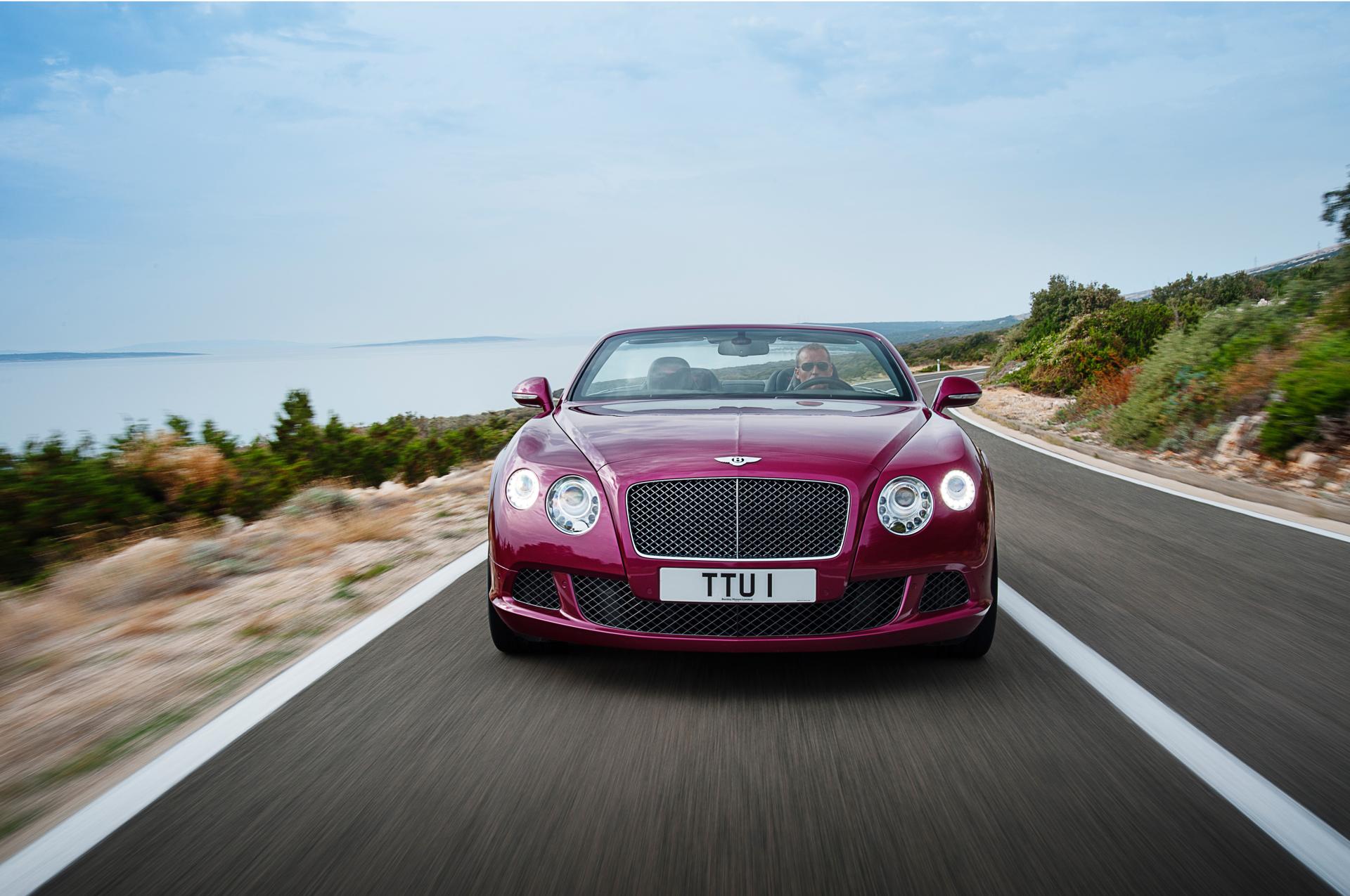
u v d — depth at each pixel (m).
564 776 2.33
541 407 4.32
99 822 2.10
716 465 3.00
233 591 4.77
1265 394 10.97
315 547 5.90
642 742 2.55
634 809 2.14
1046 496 7.87
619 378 4.46
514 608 3.16
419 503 8.30
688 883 1.80
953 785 2.27
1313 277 11.20
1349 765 2.41
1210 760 2.43
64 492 6.87
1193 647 3.51
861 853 1.92
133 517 7.39
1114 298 42.38
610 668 3.23
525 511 3.14
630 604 3.03
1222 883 1.81
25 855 1.95
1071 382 23.64
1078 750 2.49
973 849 1.94
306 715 2.78
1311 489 8.43
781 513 2.96
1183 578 4.75
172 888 1.80
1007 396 24.58
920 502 3.03
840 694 2.94
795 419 3.53
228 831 2.04
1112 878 1.82
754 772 2.35
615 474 3.06
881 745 2.53
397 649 3.47
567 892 1.77
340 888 1.79
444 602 4.22
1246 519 6.67
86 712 2.96
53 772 2.46
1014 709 2.80
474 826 2.06
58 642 4.01
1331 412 9.21
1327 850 1.94
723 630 3.00
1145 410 12.94
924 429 3.47
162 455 8.12
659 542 2.99
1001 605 4.14
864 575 2.96
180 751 2.52
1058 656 3.36
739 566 2.94
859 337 4.80
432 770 2.37
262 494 8.73
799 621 3.00
